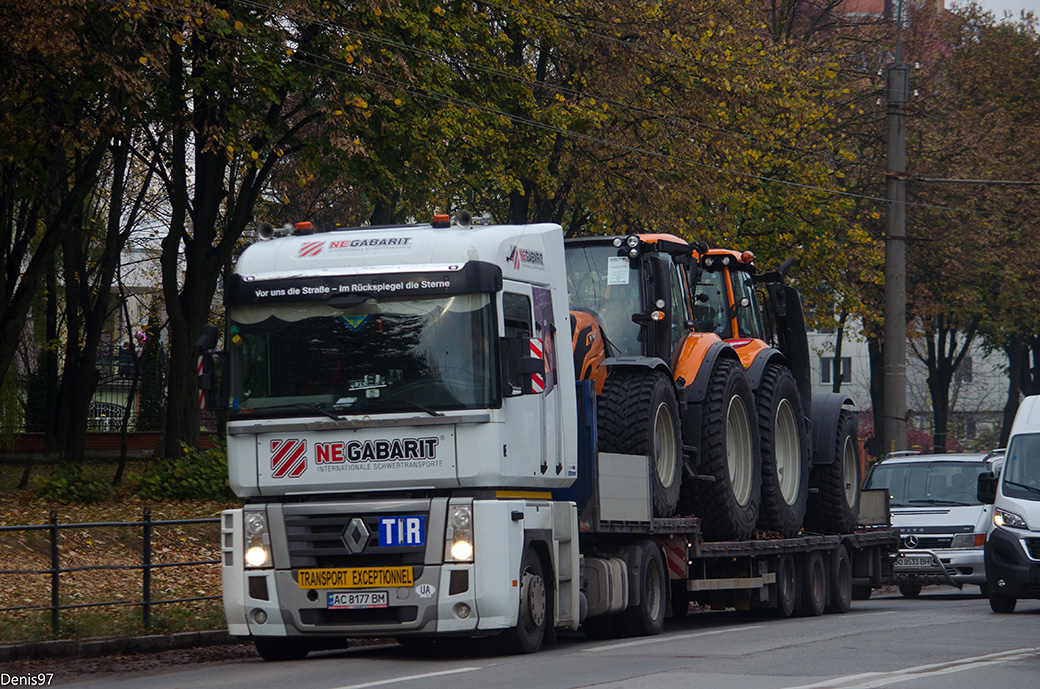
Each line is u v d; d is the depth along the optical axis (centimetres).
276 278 4119
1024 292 16262
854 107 15150
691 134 11194
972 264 15388
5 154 8150
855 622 5519
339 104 8225
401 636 4028
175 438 9319
